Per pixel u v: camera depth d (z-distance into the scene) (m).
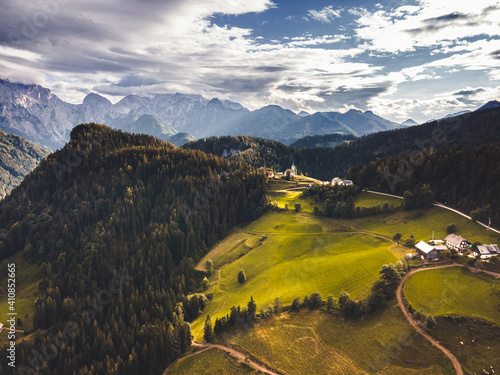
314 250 152.38
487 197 142.00
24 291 158.50
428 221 148.75
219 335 105.50
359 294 105.69
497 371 73.00
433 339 83.31
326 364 85.44
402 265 107.50
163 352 100.94
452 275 103.25
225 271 153.88
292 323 102.06
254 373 87.56
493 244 114.50
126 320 132.00
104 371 106.69
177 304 131.62
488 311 86.94
